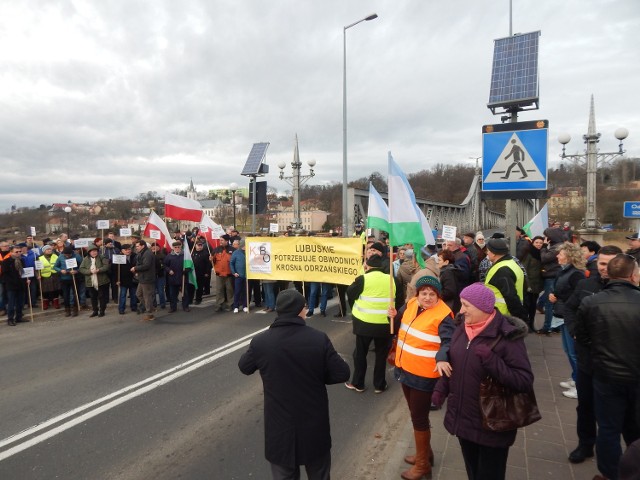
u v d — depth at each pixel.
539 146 6.82
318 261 9.55
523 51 7.81
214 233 13.22
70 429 4.59
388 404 5.16
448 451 3.88
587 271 4.82
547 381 5.39
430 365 3.44
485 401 2.55
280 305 2.95
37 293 11.65
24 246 11.44
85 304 11.59
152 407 5.13
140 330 8.91
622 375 2.89
